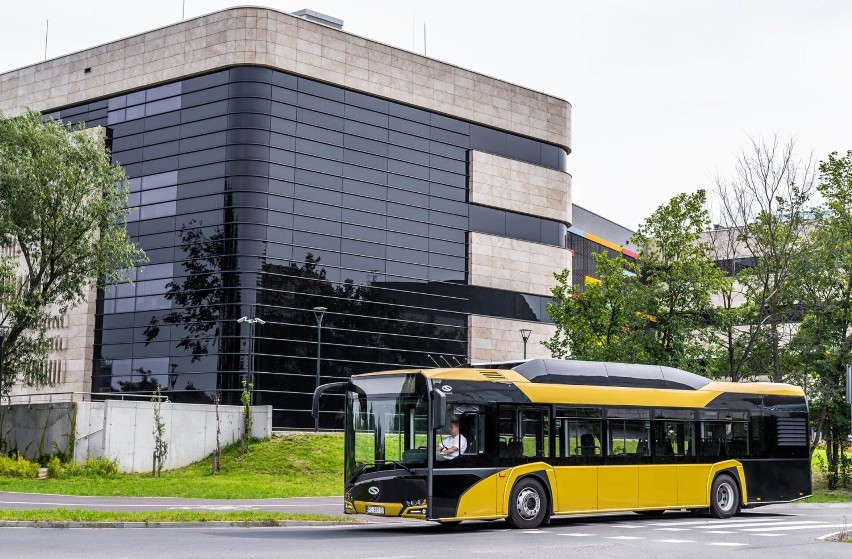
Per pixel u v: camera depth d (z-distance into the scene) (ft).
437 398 60.39
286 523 67.82
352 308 183.52
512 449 65.31
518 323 211.41
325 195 183.01
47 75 202.59
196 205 177.06
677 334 123.95
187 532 60.08
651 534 61.16
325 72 185.78
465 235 205.67
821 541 57.21
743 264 143.64
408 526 69.46
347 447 64.49
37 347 139.33
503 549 49.85
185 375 171.94
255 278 171.12
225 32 179.32
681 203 127.24
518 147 218.59
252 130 175.63
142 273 180.65
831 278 128.26
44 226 135.13
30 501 86.17
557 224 224.33
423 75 201.98
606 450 69.97
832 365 126.11
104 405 136.87
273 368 170.81
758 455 78.89
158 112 185.68
